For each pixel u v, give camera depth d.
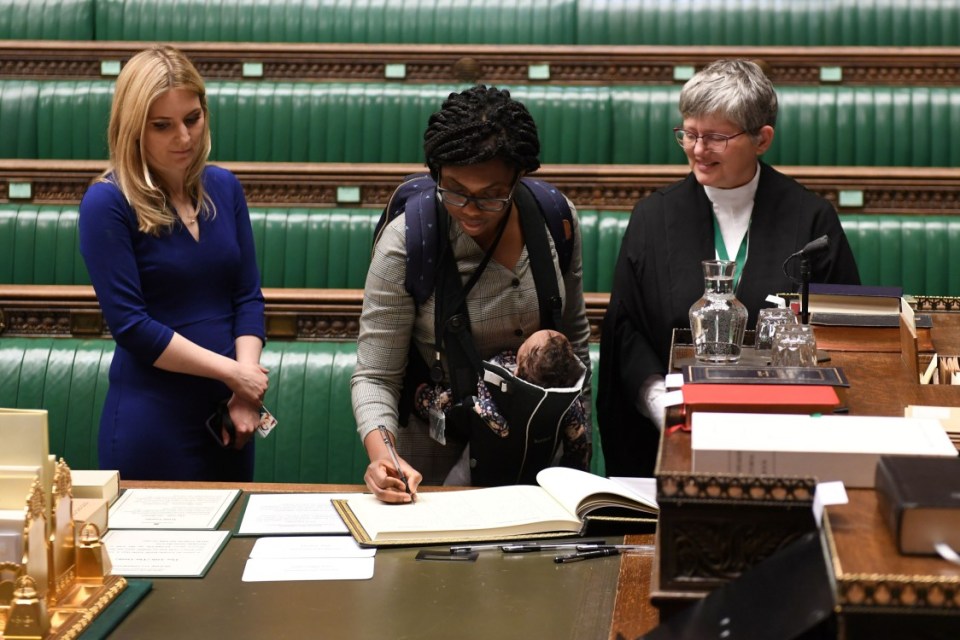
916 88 4.47
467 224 2.01
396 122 4.49
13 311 3.59
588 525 1.89
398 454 2.26
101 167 4.19
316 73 4.68
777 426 1.37
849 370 1.94
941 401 1.73
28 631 1.44
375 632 1.53
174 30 4.96
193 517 1.98
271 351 3.58
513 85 4.64
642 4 4.95
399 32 4.94
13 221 4.05
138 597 1.62
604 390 2.61
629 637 1.49
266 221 4.08
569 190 4.20
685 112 2.47
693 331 1.89
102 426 2.52
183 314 2.48
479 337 2.16
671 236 2.55
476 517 1.90
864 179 4.11
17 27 4.97
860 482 1.29
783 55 4.58
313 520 1.96
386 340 2.16
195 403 2.51
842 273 2.52
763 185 2.55
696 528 1.27
